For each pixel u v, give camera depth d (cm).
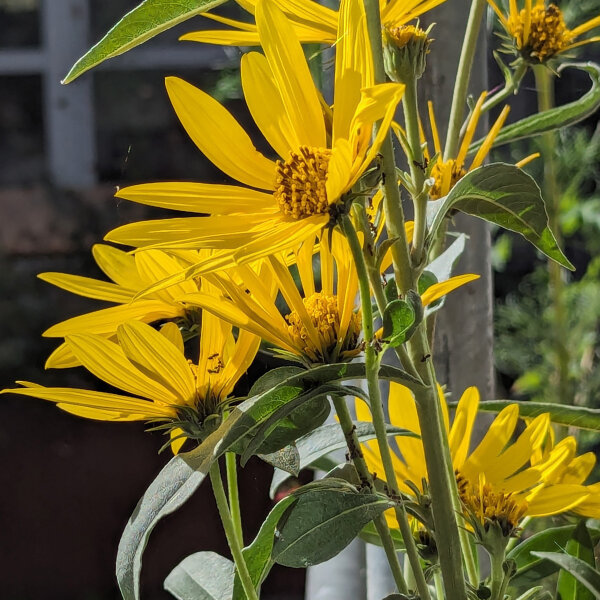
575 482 49
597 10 147
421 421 42
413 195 43
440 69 60
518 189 42
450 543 42
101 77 306
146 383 44
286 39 41
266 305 43
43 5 312
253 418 42
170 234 40
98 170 309
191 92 41
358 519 42
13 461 254
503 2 66
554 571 49
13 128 318
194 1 41
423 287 49
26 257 275
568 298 171
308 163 41
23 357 259
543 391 166
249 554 44
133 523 40
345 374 42
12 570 251
